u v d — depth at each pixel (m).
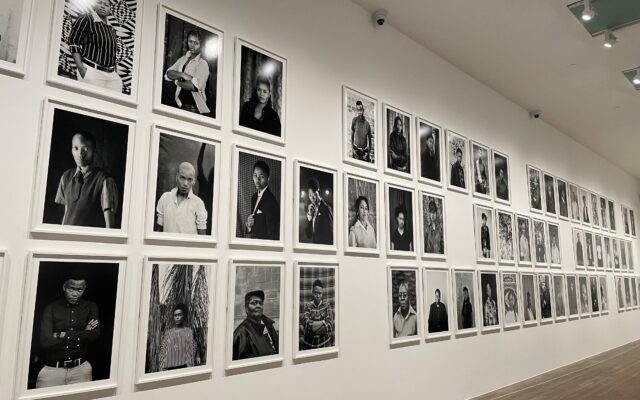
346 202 5.44
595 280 11.55
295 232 4.82
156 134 3.89
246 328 4.27
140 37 3.91
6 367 2.98
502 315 7.82
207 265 4.07
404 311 5.96
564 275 10.09
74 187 3.40
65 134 3.40
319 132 5.30
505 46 7.11
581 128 10.90
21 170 3.19
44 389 3.09
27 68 3.29
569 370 9.02
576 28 6.63
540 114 9.81
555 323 9.44
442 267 6.69
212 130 4.31
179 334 3.80
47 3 3.45
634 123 10.55
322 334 4.92
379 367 5.50
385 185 6.00
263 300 4.45
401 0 5.98
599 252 12.11
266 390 4.36
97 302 3.41
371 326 5.50
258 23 4.86
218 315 4.09
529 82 8.39
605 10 6.14
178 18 4.18
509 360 7.81
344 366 5.11
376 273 5.69
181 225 3.94
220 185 4.29
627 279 13.65
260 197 4.57
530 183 9.40
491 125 8.45
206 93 4.30
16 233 3.12
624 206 14.45
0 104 3.16
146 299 3.65
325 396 4.86
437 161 6.97
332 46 5.65
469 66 7.76
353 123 5.72
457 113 7.61
